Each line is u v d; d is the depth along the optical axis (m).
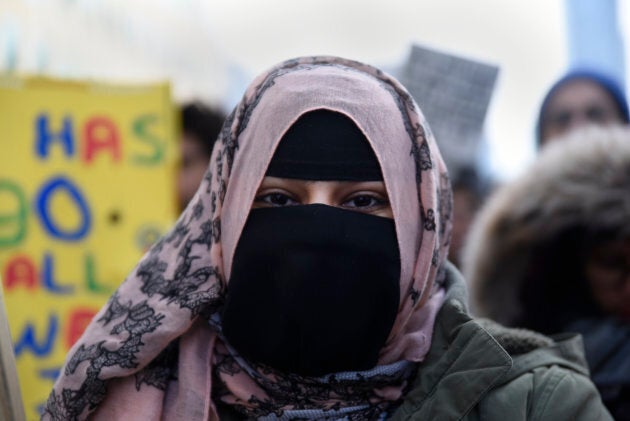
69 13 3.05
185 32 3.76
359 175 1.27
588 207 1.94
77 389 1.30
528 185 2.02
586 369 1.41
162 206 2.43
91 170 2.43
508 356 1.25
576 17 3.62
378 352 1.29
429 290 1.36
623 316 1.93
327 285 1.24
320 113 1.29
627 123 2.90
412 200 1.32
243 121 1.37
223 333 1.30
